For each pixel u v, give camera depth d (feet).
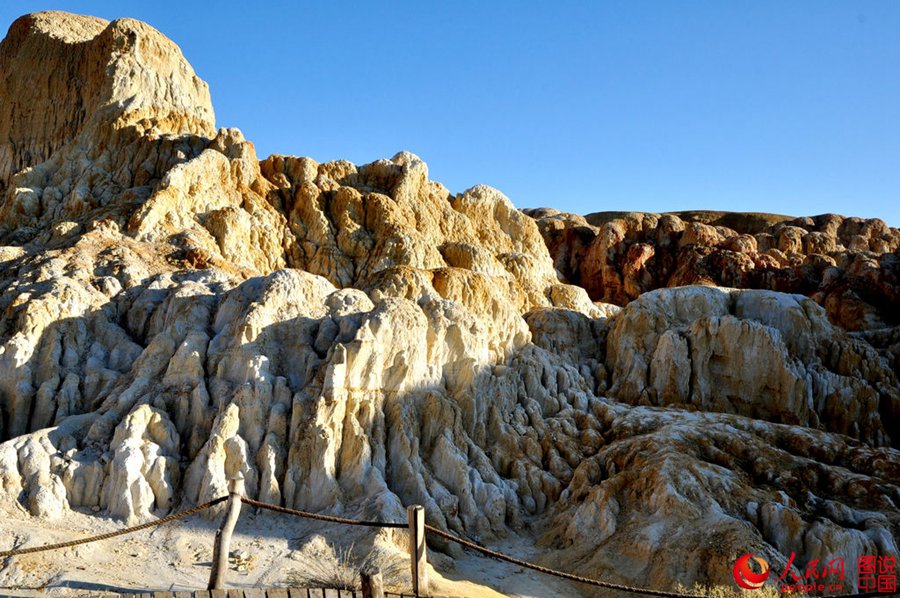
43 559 59.36
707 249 204.54
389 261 137.59
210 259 115.34
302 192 146.30
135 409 77.77
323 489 76.48
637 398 114.93
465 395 93.97
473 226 165.27
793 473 87.76
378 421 84.64
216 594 47.70
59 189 142.31
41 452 73.05
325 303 97.60
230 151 144.87
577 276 223.10
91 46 169.07
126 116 149.79
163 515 71.51
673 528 76.48
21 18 188.55
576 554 78.18
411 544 46.16
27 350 87.04
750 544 71.87
